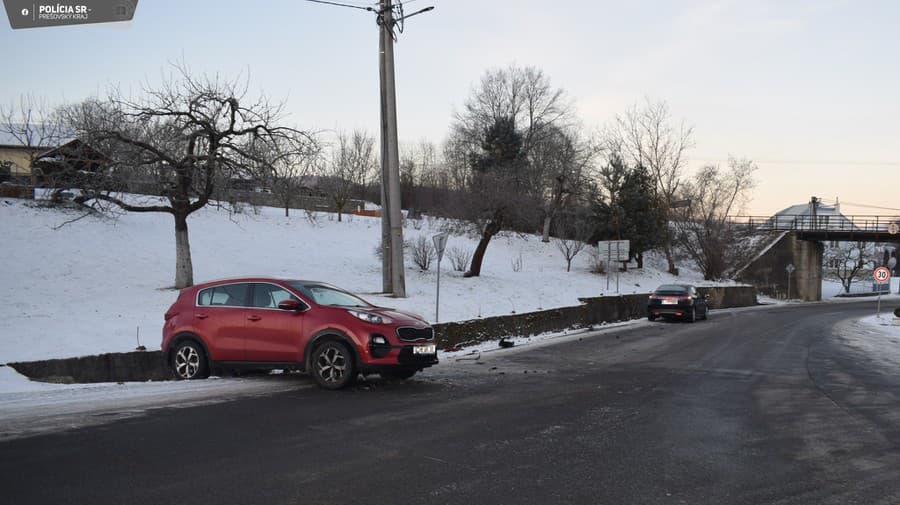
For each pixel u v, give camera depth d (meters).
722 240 50.84
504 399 8.96
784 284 57.88
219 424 6.97
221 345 9.88
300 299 9.74
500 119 52.56
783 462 5.86
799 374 12.30
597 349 16.83
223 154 19.20
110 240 24.52
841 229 58.28
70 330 13.13
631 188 45.59
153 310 16.12
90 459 5.52
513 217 29.39
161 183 18.97
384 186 21.55
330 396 8.88
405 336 9.58
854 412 8.38
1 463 5.36
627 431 7.06
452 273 28.88
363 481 5.05
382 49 21.12
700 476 5.38
